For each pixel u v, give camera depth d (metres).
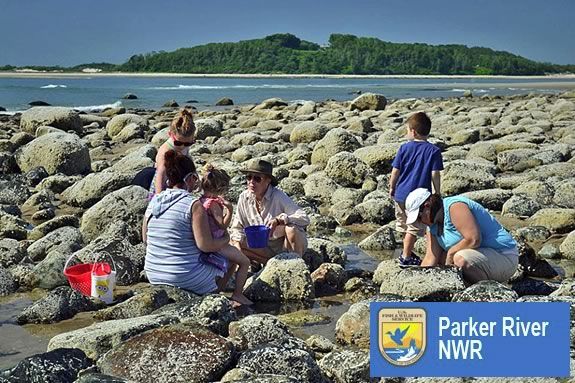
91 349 5.64
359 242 9.72
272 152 17.89
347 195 11.65
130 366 5.23
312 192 12.26
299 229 7.95
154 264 7.23
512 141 16.92
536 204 10.87
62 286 7.48
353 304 6.57
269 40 191.62
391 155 14.01
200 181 7.35
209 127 22.34
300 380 4.95
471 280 6.98
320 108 35.25
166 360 5.24
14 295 7.59
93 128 25.44
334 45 194.38
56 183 13.38
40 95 55.16
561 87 73.56
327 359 5.56
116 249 8.05
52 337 6.31
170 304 6.55
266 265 7.58
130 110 35.28
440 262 7.27
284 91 66.00
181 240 7.14
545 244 9.32
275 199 7.99
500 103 39.66
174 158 7.28
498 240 7.02
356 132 21.38
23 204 12.03
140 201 10.36
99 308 7.07
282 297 7.34
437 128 23.36
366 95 32.47
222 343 5.38
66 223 10.14
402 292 6.75
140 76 153.62
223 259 7.34
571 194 11.23
